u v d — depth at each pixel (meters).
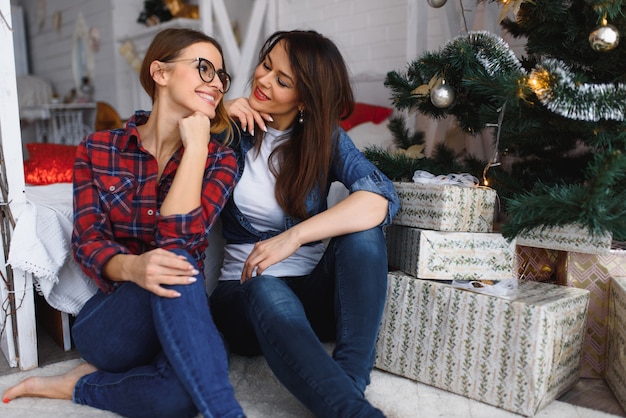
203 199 1.23
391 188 1.36
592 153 1.60
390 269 1.54
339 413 0.98
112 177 1.23
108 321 1.12
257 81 1.35
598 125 1.32
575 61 1.44
